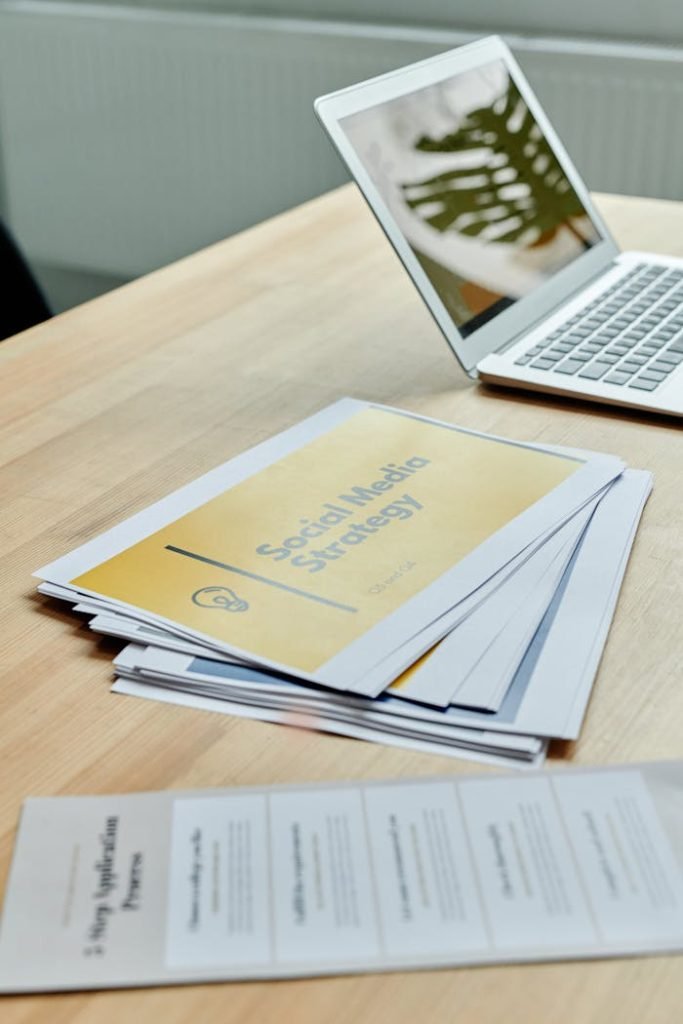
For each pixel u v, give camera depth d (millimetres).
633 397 1044
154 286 1387
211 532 846
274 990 519
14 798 625
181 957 533
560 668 706
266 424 1037
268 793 624
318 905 557
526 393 1090
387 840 591
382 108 1128
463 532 838
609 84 2539
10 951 536
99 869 579
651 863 574
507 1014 507
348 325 1263
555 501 881
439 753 649
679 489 923
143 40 2975
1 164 3355
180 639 731
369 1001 513
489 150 1239
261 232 1563
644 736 662
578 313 1218
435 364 1162
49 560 836
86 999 517
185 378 1140
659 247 1439
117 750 658
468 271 1141
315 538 833
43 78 3160
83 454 991
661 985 518
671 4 2559
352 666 698
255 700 691
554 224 1290
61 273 3494
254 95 2918
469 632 732
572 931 541
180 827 604
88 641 757
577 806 609
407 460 945
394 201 1094
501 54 1341
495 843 588
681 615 768
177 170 3115
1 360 1192
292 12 2955
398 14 2846
